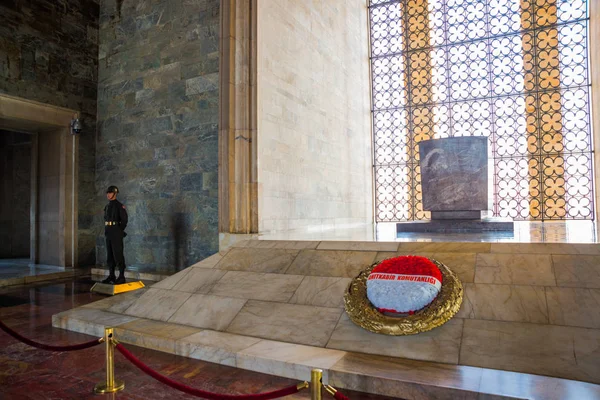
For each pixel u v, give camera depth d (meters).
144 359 4.48
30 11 10.25
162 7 10.52
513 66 13.54
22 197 14.61
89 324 5.46
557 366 3.46
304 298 5.14
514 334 3.89
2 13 9.70
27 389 3.79
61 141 11.18
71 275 10.55
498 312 4.19
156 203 10.32
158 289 6.23
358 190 14.30
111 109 11.34
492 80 13.80
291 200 10.28
